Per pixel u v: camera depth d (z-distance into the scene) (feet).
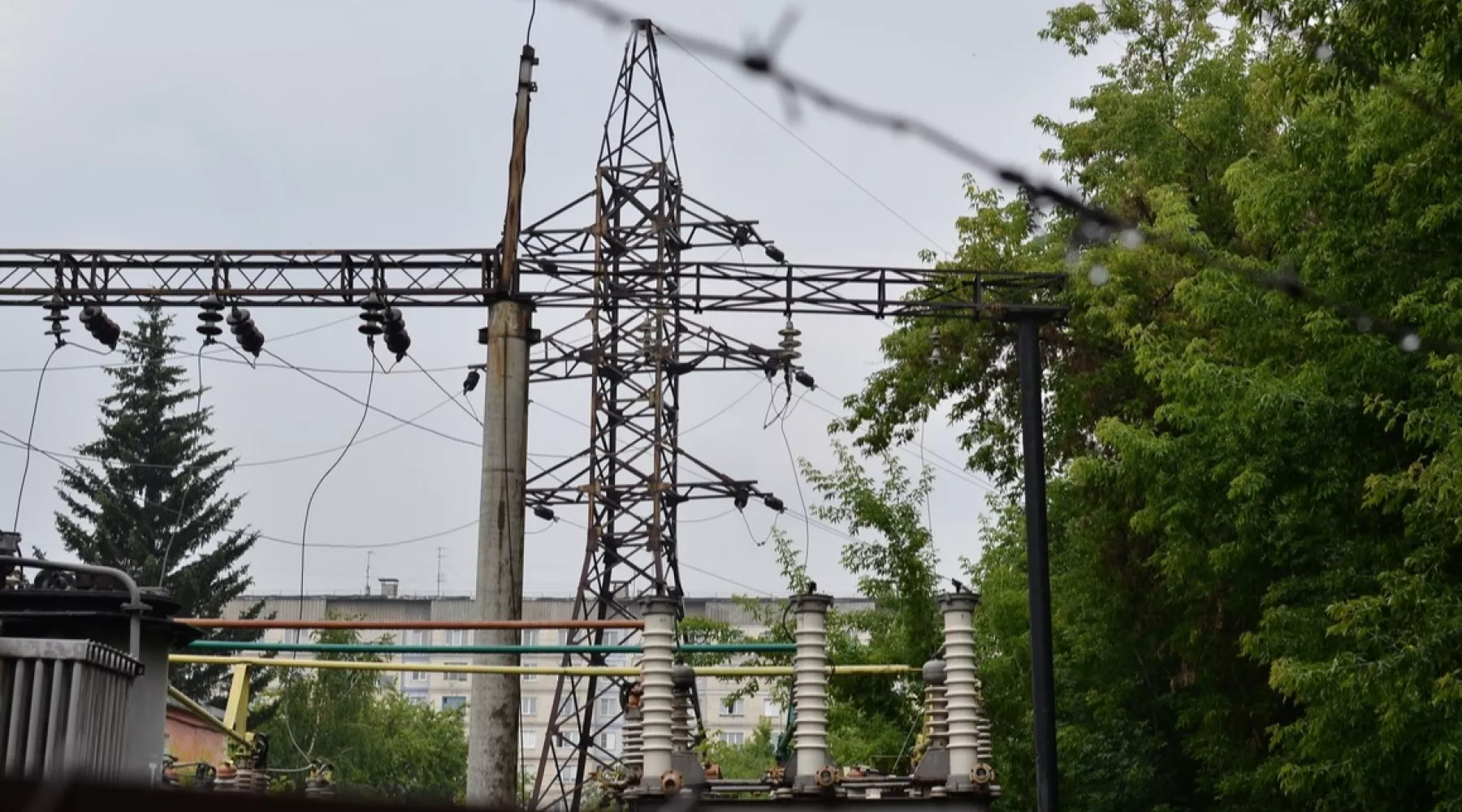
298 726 192.75
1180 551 73.51
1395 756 61.31
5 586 41.88
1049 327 93.25
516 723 77.71
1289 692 61.57
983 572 121.39
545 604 274.77
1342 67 56.24
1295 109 58.85
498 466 78.79
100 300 81.61
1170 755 89.25
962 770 52.65
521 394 79.66
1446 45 53.47
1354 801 65.31
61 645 33.99
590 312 98.63
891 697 101.35
